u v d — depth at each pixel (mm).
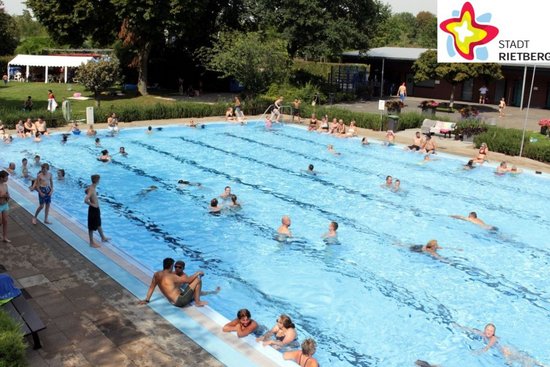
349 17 42688
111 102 39188
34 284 9711
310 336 9078
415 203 16953
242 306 10016
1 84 53156
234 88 49188
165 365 7406
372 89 48250
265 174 19969
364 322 9633
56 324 8367
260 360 7613
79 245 11688
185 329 8391
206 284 10906
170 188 17766
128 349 7762
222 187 18094
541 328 9680
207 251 12672
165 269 9406
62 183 17797
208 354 7734
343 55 51562
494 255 12984
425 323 9680
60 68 58656
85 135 25734
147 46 41562
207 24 45188
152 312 8898
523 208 16797
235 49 34062
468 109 31375
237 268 11766
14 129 25922
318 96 40625
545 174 20125
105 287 9719
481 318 9961
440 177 20234
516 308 10398
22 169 18031
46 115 26672
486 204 17094
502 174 20672
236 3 45000
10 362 6090
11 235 12125
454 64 36750
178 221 14641
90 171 19625
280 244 13195
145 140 25609
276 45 36906
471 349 8883
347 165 21734
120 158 21828
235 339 8172
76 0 37125
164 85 49969
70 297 9281
